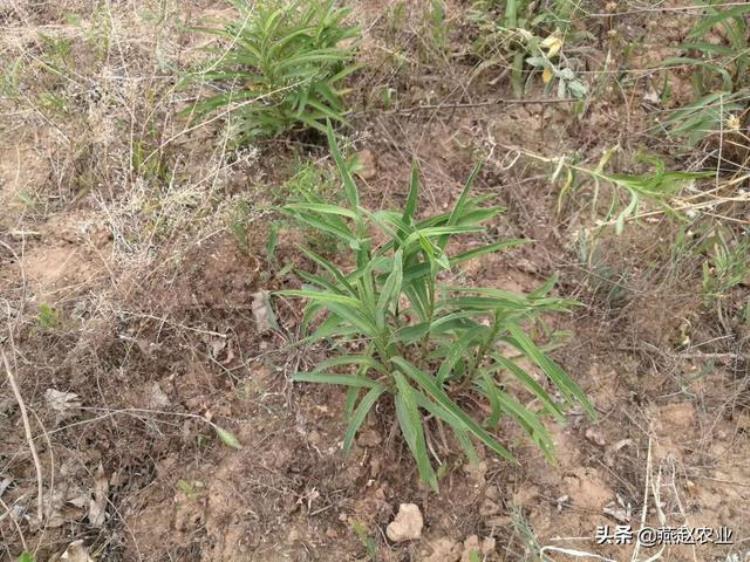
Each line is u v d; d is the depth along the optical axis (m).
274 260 0.92
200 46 1.07
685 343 0.89
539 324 0.90
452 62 1.11
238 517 0.76
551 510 0.78
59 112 0.98
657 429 0.84
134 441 0.80
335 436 0.81
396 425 0.80
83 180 0.96
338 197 0.93
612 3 1.08
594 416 0.67
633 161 1.03
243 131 1.00
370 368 0.84
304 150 1.03
